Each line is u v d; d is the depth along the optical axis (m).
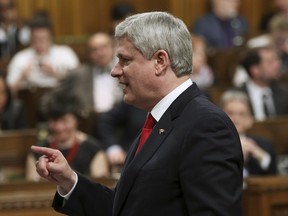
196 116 6.42
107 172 14.34
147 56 6.49
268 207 11.94
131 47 6.52
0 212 11.09
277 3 25.91
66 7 28.28
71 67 21.77
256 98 18.20
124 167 6.86
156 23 6.52
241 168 6.42
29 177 14.51
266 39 22.92
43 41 21.41
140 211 6.39
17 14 26.77
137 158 6.55
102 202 7.11
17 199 11.11
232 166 6.24
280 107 18.20
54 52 21.77
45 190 11.28
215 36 25.36
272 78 18.33
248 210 11.98
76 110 14.32
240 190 6.29
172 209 6.34
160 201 6.36
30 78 20.78
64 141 14.23
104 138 16.80
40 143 14.71
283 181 11.94
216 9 25.67
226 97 14.73
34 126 18.88
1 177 14.61
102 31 28.77
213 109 6.46
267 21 26.03
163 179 6.37
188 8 29.25
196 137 6.32
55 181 6.93
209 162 6.21
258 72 18.12
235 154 6.29
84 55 23.53
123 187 6.54
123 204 6.52
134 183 6.49
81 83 19.83
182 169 6.29
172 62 6.54
